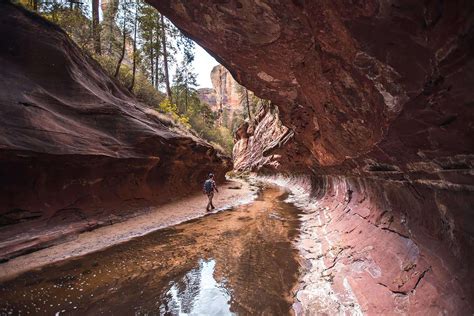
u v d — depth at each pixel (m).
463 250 3.42
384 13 2.63
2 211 7.74
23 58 10.67
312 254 7.47
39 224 8.40
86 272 6.44
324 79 5.23
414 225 4.85
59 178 9.42
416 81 2.91
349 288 5.21
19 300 5.16
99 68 16.12
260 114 44.41
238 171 49.12
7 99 8.88
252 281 5.96
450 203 3.63
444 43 2.28
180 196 17.45
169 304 5.04
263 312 4.75
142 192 13.62
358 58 3.61
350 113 5.29
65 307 4.93
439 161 3.48
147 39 30.09
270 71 6.87
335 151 8.16
